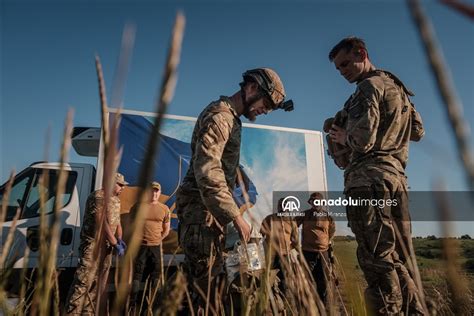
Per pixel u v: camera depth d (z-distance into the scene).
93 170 4.68
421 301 0.77
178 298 0.47
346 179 2.17
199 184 1.72
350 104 2.19
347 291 1.12
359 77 2.36
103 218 0.47
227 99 1.96
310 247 2.68
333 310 1.09
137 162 4.48
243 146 5.18
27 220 4.07
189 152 4.84
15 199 4.20
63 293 4.11
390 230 1.89
